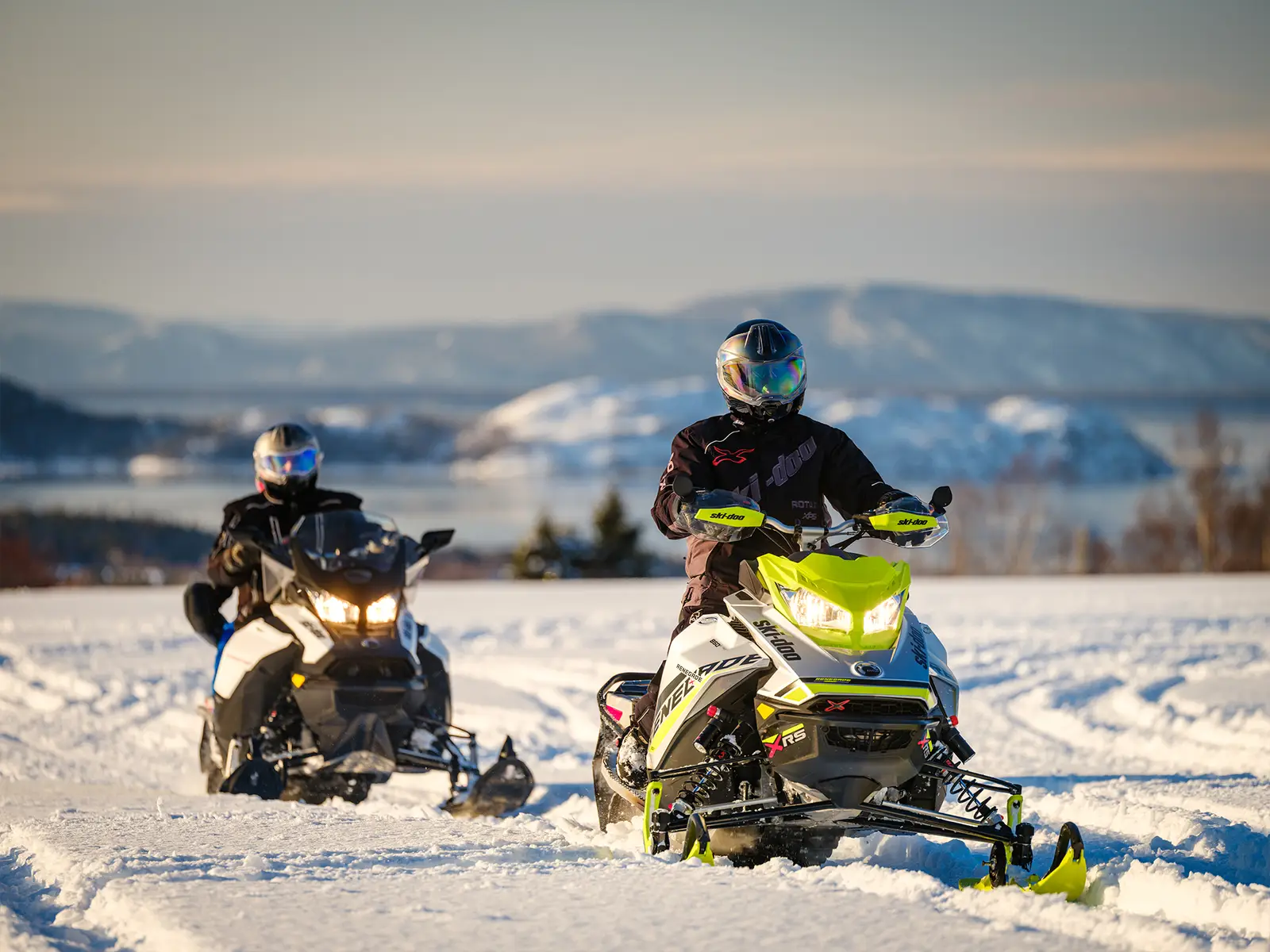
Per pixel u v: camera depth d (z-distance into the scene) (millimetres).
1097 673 34250
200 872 12664
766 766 13828
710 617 14945
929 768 13883
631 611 54562
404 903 11211
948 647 39875
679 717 14453
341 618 20766
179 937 10219
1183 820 15930
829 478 15828
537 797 22234
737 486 15492
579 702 32781
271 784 19766
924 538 14781
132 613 58469
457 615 53469
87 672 39438
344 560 21328
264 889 11758
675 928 10195
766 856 14625
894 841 14812
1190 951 9445
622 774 16094
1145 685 31750
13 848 14852
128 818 16359
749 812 13102
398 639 20875
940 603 55594
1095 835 15898
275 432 23625
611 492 132125
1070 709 29344
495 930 10273
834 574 13742
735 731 14227
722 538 14562
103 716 33062
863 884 11688
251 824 15828
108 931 11172
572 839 14922
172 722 32062
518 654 41125
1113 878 12539
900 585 13859
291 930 10320
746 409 15625
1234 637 41219
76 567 141250
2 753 28359
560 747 27875
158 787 25016
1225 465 160875
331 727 20281
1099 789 19359
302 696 20344
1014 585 69125
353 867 13016
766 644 13758
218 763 22188
